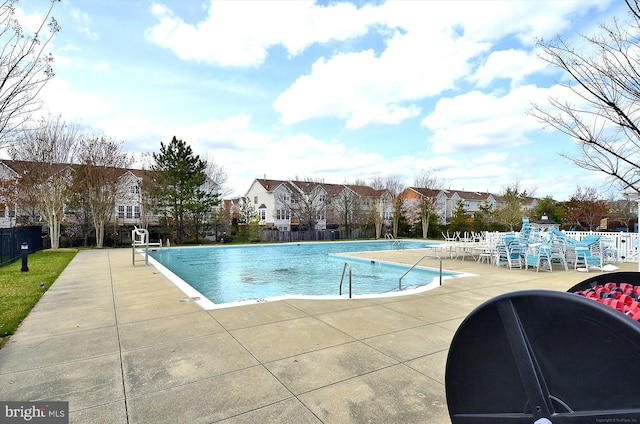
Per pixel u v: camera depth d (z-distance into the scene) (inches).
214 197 1067.3
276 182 1530.5
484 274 341.7
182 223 963.3
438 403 101.2
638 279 80.4
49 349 143.1
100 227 804.6
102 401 102.4
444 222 1433.3
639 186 128.1
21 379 116.4
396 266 464.1
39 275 341.4
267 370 122.8
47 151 683.4
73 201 813.9
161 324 175.8
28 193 726.5
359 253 624.1
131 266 418.9
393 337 155.7
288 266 531.8
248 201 1409.9
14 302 223.6
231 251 767.7
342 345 146.2
